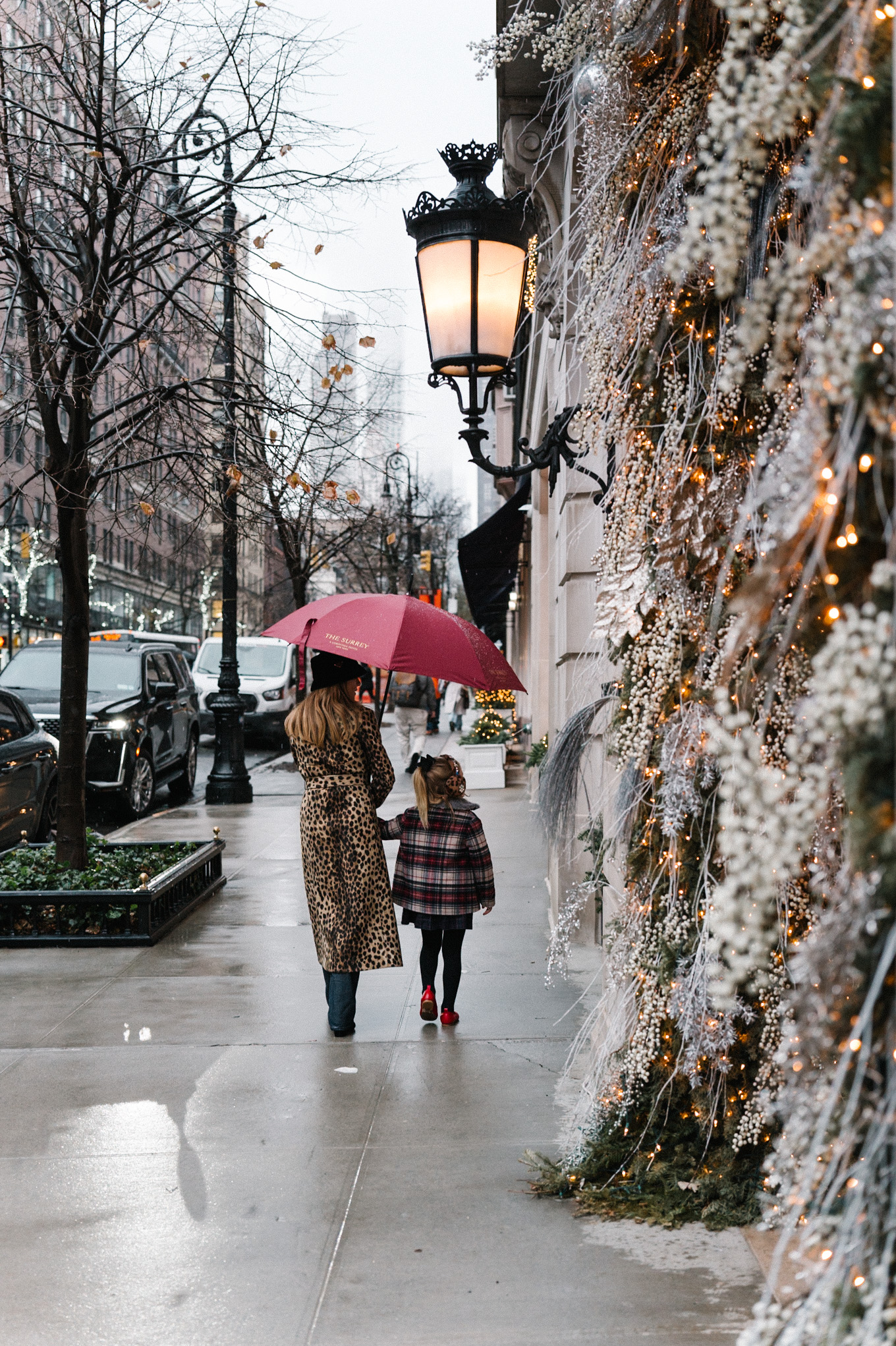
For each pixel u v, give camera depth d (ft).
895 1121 6.59
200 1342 10.39
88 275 26.89
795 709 8.96
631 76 11.36
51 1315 10.89
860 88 6.64
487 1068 18.06
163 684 55.11
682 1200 12.60
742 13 6.93
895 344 6.22
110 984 23.41
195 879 32.01
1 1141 15.17
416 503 134.10
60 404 27.68
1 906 26.96
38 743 40.52
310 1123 15.74
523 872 36.88
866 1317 6.58
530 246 18.42
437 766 20.51
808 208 9.34
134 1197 13.43
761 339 7.00
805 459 6.81
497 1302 10.93
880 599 6.41
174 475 28.96
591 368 11.89
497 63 12.37
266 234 28.14
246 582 151.02
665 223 10.77
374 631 19.58
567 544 24.77
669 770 11.19
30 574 141.90
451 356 18.83
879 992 6.87
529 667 67.62
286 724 20.25
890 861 6.23
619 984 13.23
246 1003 21.95
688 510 11.10
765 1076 11.44
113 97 27.32
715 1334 10.25
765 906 7.47
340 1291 11.21
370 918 19.83
